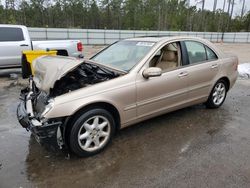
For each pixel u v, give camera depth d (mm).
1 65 8344
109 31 28906
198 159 3316
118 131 4121
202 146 3656
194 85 4473
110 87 3395
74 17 54250
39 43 8836
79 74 3764
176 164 3207
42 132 2973
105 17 57062
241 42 38531
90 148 3391
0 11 48031
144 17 59906
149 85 3750
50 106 3025
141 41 4418
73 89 3406
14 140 3873
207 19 63562
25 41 8641
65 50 9062
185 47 4414
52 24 51188
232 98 6066
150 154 3447
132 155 3424
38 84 3666
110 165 3199
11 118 4762
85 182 2879
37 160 3322
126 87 3516
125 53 4301
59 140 3139
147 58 3863
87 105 3250
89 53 18000
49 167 3166
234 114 4926
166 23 60688
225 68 5027
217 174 2996
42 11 51219
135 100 3656
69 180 2914
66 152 3504
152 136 3963
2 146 3680
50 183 2865
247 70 9055
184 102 4398
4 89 6910
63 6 53312
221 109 5199
